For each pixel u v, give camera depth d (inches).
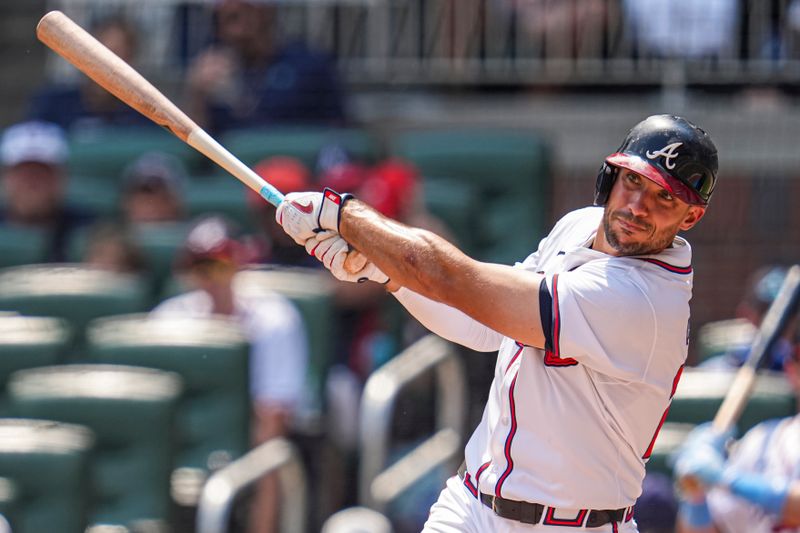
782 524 690.8
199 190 1061.8
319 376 900.0
